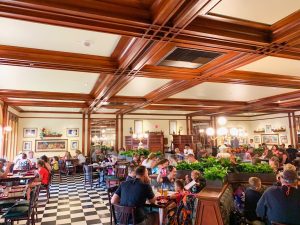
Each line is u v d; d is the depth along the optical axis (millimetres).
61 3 2492
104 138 13734
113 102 8523
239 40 3330
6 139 8820
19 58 3939
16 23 3076
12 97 7285
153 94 7945
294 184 2670
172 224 3576
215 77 5453
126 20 2756
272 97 8898
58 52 4074
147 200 3633
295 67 5203
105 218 5250
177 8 2520
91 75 5613
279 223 2584
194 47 3600
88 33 3402
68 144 12273
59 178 10133
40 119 11930
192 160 6379
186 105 10406
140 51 3711
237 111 12805
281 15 2967
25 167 7762
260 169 4336
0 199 4152
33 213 4551
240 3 2682
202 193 3299
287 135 13773
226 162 4602
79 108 10719
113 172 8820
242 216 3490
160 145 12953
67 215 5469
